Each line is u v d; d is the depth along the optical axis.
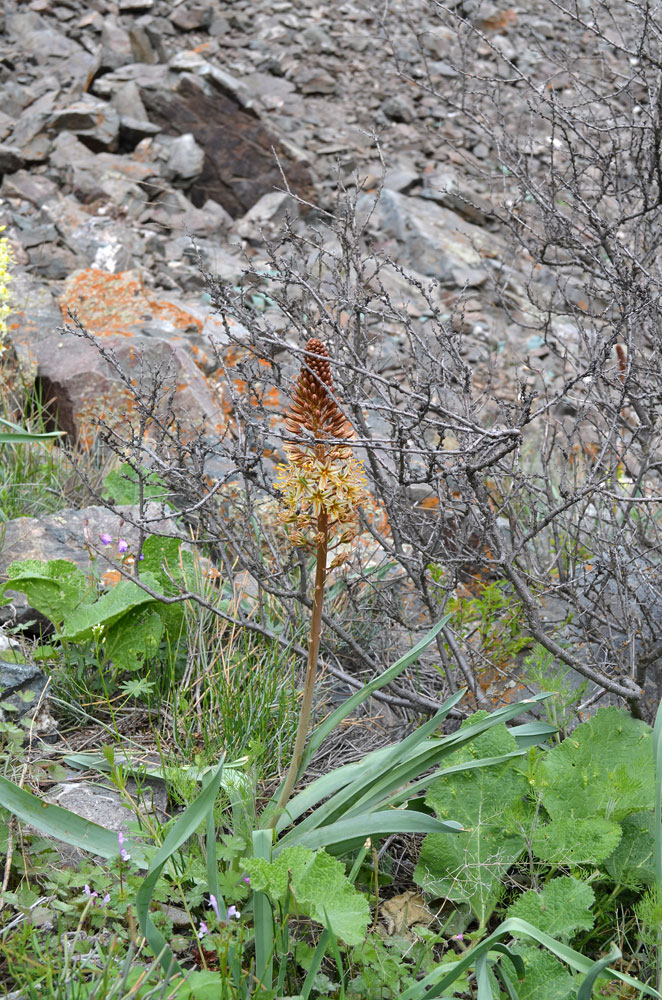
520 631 3.47
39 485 4.55
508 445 2.74
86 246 7.71
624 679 3.17
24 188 8.29
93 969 2.21
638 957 2.57
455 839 2.75
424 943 2.56
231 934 2.33
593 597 3.71
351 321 3.64
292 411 2.42
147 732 3.22
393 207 8.98
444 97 4.95
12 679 3.11
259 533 3.95
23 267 7.35
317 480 2.39
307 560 3.73
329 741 3.38
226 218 9.06
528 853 2.78
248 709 3.21
